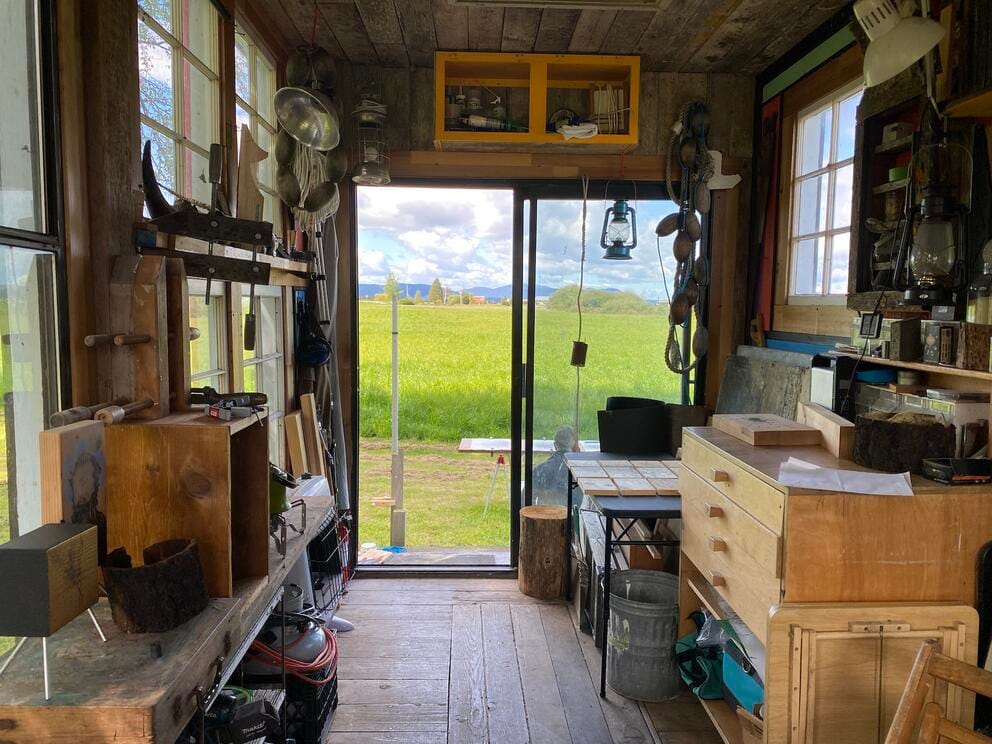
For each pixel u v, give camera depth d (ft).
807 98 10.16
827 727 5.57
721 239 12.21
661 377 12.84
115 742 3.49
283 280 9.24
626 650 8.75
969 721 5.49
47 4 5.03
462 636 10.36
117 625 4.29
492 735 8.00
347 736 7.92
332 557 10.67
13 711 3.47
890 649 5.54
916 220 6.61
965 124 6.37
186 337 5.45
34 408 5.02
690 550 8.23
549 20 9.64
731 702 7.69
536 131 10.79
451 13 9.43
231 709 5.26
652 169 11.90
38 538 3.71
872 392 7.49
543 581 11.64
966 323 5.87
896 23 5.76
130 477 4.84
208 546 4.86
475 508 16.90
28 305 4.95
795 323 10.48
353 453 12.50
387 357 18.66
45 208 5.09
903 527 5.64
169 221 6.08
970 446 6.10
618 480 9.64
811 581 5.63
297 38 10.44
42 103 5.05
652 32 10.05
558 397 12.69
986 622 5.69
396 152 11.73
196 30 7.57
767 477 5.94
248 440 5.41
